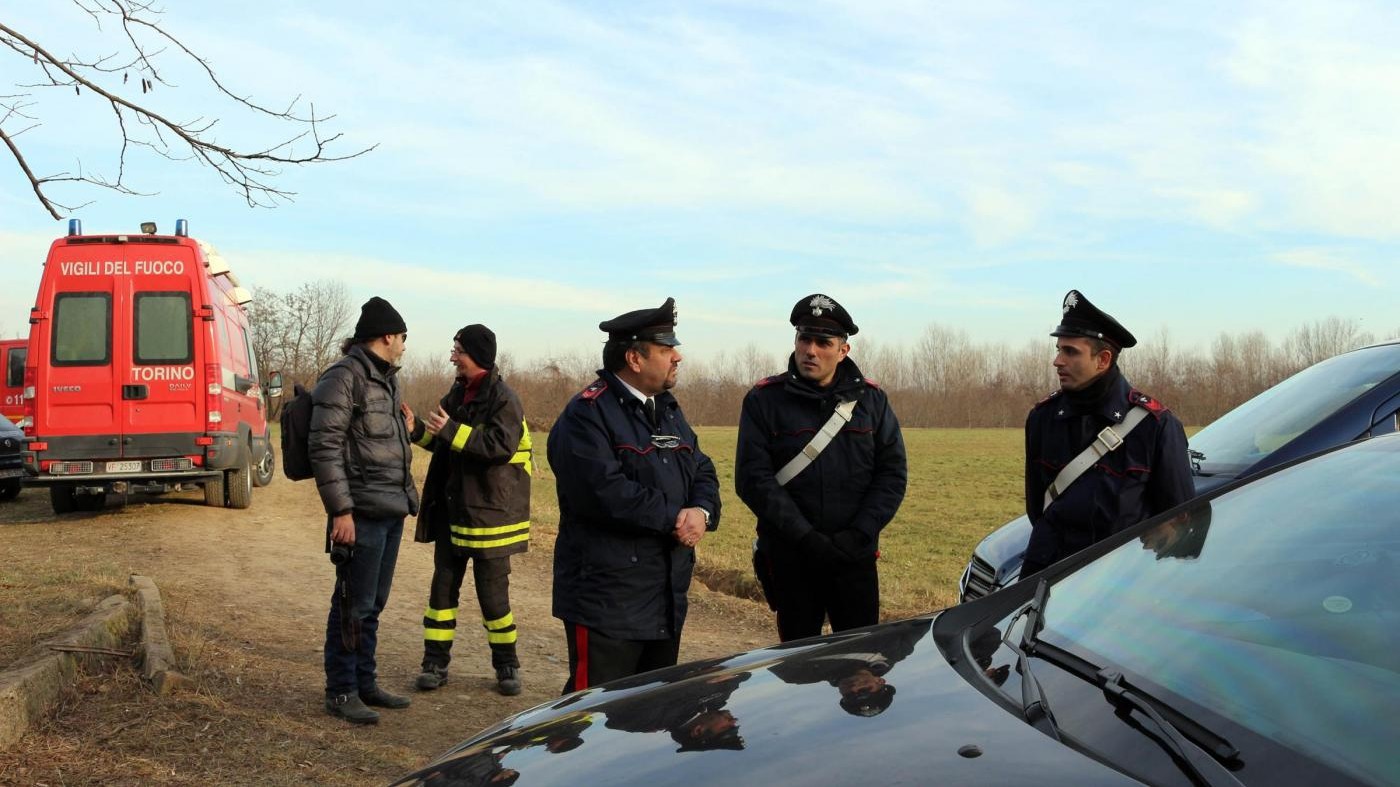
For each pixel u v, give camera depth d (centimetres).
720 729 215
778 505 458
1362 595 206
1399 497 231
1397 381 513
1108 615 235
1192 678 198
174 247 1254
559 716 255
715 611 891
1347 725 172
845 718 209
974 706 205
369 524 529
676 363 417
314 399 516
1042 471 439
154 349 1239
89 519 1281
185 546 1068
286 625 728
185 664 556
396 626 775
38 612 622
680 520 405
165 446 1236
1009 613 260
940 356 10919
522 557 1131
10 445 1509
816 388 470
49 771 405
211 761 439
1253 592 221
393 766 463
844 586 471
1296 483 258
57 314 1225
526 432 602
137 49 482
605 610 404
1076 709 196
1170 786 165
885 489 469
